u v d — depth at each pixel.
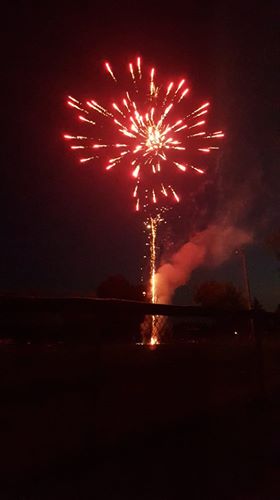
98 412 3.98
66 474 3.44
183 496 3.27
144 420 4.44
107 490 3.23
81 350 4.00
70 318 3.98
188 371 5.37
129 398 4.38
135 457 3.91
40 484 3.23
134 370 4.59
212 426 4.98
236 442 4.50
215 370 5.84
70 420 3.74
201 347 5.91
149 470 3.66
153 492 3.28
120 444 4.04
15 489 3.12
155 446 4.23
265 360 7.04
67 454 3.61
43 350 3.79
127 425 4.24
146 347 4.93
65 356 3.87
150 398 4.64
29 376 3.60
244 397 5.85
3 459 3.24
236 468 3.84
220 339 6.35
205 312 5.46
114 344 4.52
